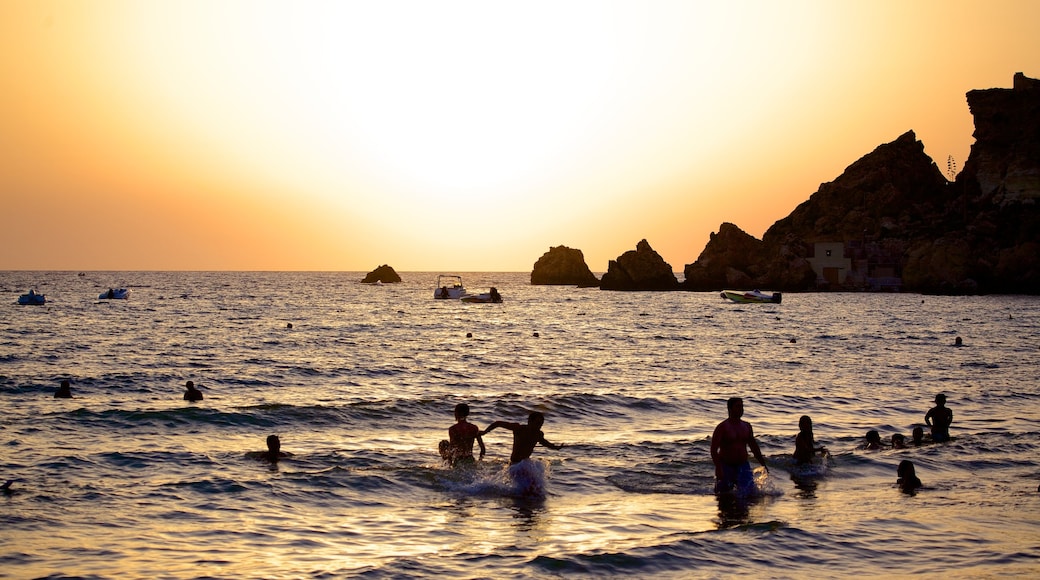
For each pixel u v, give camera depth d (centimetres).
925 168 16975
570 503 1466
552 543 1216
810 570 1120
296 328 6950
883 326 7344
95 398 2706
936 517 1395
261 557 1135
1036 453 1925
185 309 10000
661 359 4481
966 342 5531
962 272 14238
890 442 2055
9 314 8469
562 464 1752
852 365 4112
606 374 3706
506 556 1147
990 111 16125
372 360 4294
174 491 1472
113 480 1539
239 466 1681
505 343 5591
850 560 1163
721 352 4919
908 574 1109
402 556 1145
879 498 1525
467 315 9438
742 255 16025
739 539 1244
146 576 1045
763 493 1548
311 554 1154
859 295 14412
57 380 3152
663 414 2497
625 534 1270
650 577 1075
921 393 3009
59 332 6028
